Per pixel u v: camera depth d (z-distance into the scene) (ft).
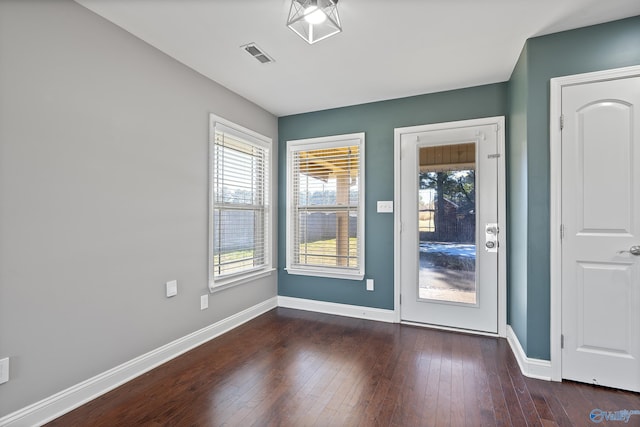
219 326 9.62
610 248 6.55
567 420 5.60
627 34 6.44
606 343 6.60
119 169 6.77
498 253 9.42
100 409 5.92
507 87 9.39
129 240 6.99
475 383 6.82
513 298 8.82
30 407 5.35
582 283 6.75
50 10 5.58
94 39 6.29
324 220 11.91
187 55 7.97
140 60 7.23
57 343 5.72
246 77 9.20
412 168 10.55
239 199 10.59
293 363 7.77
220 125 9.62
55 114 5.66
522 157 7.72
